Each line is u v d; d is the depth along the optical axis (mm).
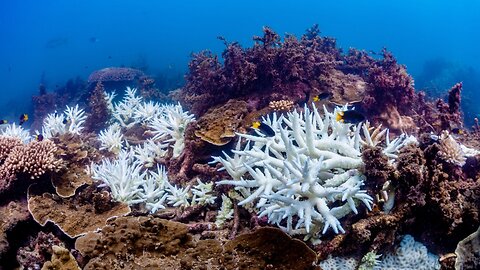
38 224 5094
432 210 4168
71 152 6312
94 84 20391
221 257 3689
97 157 6871
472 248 3689
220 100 9375
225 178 5758
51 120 8281
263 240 3852
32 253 4742
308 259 3713
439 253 4277
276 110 7633
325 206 3787
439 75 36406
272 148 4695
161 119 7375
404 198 4145
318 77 9859
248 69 9078
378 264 4133
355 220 4246
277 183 4129
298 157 4020
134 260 3752
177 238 4051
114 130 9281
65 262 3934
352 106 8125
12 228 4859
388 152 4559
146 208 5488
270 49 9500
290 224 4172
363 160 4180
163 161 6926
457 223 4086
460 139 6391
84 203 5410
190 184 6012
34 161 5410
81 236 4367
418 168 4047
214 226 5000
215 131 6516
